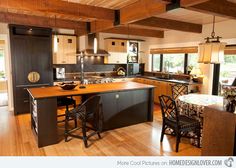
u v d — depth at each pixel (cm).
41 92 357
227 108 210
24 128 409
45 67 527
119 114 416
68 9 334
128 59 723
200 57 321
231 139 203
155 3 302
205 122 231
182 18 452
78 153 304
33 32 507
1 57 862
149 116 462
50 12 321
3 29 502
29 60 503
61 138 361
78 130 398
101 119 388
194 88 541
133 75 735
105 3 344
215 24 498
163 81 597
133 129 410
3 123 439
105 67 703
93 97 340
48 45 525
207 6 292
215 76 513
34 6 306
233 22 459
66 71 628
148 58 743
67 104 398
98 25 472
